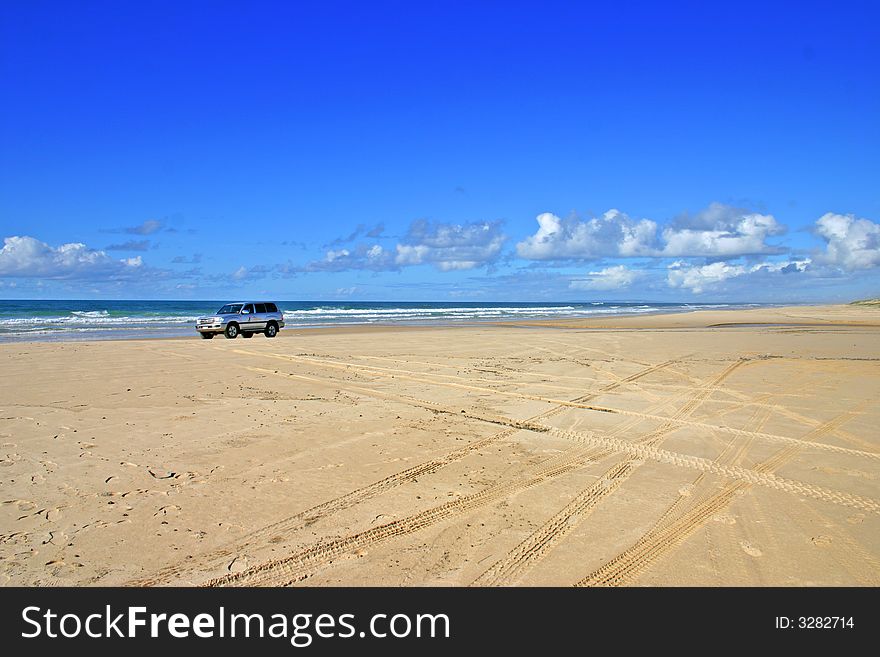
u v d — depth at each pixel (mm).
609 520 5430
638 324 43906
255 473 6660
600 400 11312
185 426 8773
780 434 8711
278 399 11023
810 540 5016
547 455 7543
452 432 8672
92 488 6121
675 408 10594
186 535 5059
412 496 6012
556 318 57219
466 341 24672
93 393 11320
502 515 5539
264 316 29625
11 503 5691
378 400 11078
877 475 6766
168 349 20203
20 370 14305
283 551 4801
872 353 20078
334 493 6078
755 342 24328
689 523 5367
